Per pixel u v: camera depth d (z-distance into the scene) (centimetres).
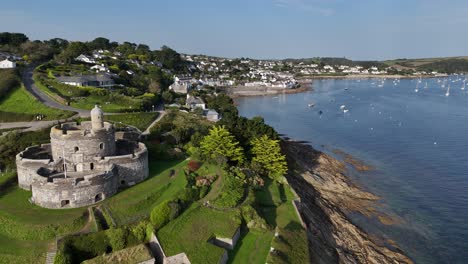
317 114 19088
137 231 4681
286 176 8638
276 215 6034
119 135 8481
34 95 11894
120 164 5884
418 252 6494
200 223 5047
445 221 7525
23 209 5062
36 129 8544
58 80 14100
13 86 12362
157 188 5828
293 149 11625
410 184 9431
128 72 19812
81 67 18075
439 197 8631
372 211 7962
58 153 5869
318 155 11375
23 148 7231
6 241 4441
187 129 9419
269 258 4591
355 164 10975
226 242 4853
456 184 9369
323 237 6291
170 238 4600
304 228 5819
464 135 14150
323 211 7481
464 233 7069
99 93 13050
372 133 14738
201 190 5838
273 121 17312
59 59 19038
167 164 7131
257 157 7931
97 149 5931
